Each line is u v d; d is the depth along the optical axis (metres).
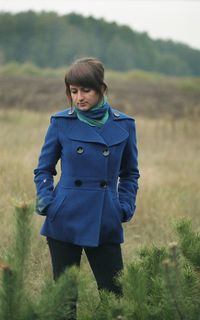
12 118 23.11
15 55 146.88
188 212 9.52
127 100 34.78
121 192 4.89
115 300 4.36
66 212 4.62
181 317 4.12
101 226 4.63
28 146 14.38
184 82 46.72
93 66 4.58
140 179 11.38
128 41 163.38
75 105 4.67
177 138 21.00
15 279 3.89
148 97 36.91
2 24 150.25
